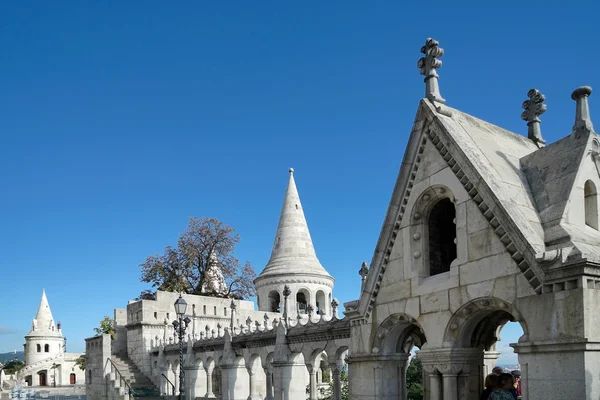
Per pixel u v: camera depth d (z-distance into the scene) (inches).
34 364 4655.5
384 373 640.4
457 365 538.0
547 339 441.4
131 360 2075.5
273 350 1321.4
